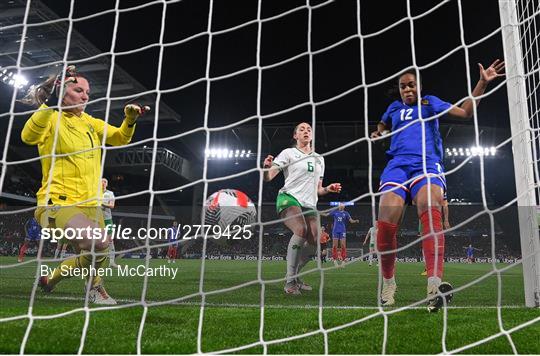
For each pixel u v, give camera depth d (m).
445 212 11.20
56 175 7.89
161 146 71.81
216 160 78.38
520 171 8.38
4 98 48.75
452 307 7.61
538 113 8.53
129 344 4.68
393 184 7.64
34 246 44.38
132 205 72.62
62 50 45.06
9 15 39.97
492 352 4.56
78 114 8.41
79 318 5.85
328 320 6.16
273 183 74.62
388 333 5.33
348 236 60.16
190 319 6.08
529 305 8.01
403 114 8.03
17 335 4.88
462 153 72.31
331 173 76.50
